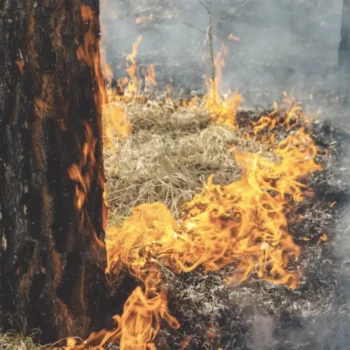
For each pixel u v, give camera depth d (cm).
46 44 279
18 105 288
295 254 423
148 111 590
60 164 298
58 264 312
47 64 282
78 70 289
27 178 299
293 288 387
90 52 293
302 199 491
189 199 479
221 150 544
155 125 580
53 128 292
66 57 284
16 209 306
